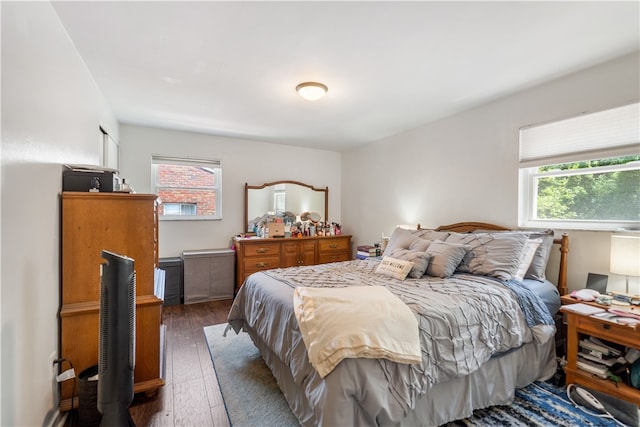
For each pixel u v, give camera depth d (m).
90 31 1.79
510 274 2.20
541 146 2.55
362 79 2.43
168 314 3.46
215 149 4.32
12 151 1.17
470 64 2.19
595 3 1.53
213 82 2.50
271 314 1.96
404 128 3.86
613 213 2.22
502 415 1.72
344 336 1.35
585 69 2.26
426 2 1.52
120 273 1.40
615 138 2.13
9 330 1.15
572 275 2.38
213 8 1.58
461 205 3.23
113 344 1.38
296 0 1.51
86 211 1.76
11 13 1.17
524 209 2.72
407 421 1.44
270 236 4.38
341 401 1.24
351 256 5.09
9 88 1.15
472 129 3.12
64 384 1.67
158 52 2.02
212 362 2.35
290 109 3.16
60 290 1.70
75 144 1.97
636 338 1.62
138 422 1.67
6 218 1.13
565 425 1.63
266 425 1.66
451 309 1.68
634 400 1.65
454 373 1.54
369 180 4.72
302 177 5.04
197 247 4.25
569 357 1.94
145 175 3.88
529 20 1.67
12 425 1.16
